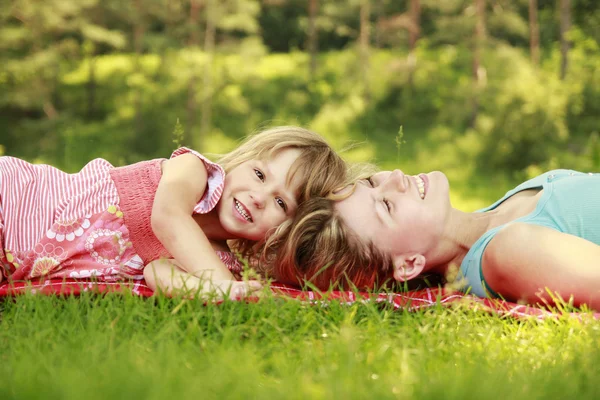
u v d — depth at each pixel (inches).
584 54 787.4
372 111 987.3
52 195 110.7
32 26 857.5
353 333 75.0
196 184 106.4
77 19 884.0
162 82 920.9
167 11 935.0
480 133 742.5
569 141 682.8
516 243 99.4
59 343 73.6
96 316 81.0
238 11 968.3
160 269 101.1
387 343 74.1
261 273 113.7
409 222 107.2
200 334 77.7
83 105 971.3
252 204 106.5
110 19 936.3
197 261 98.3
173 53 919.0
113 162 807.7
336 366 65.9
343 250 107.0
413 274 108.3
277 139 111.1
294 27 1275.8
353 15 1130.7
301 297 93.9
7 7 845.8
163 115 898.1
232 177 108.8
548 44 1075.3
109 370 61.7
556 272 94.9
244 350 70.9
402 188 109.0
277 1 1221.7
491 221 114.4
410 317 86.0
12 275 106.9
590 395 61.2
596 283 93.4
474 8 936.9
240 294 89.4
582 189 110.0
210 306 84.7
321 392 58.1
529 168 647.8
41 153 805.9
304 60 1208.8
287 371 65.6
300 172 109.0
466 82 994.1
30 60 852.0
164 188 103.3
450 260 112.0
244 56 960.9
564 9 776.9
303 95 1036.5
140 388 56.4
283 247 107.7
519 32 966.4
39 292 90.1
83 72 1049.5
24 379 59.9
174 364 64.4
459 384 59.3
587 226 106.3
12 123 881.5
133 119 908.6
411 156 834.2
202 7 948.0
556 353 73.5
